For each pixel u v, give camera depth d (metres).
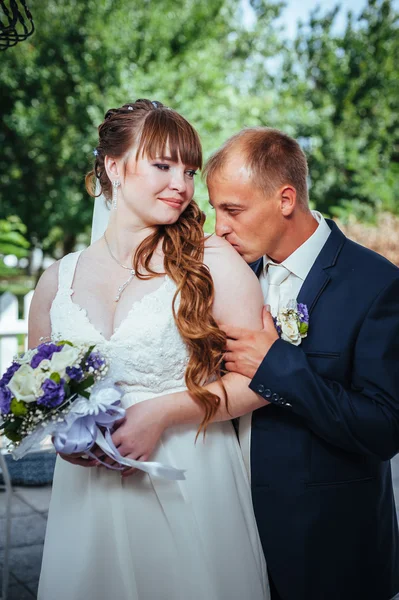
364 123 14.09
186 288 1.83
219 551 1.84
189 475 1.86
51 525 1.95
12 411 1.65
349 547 1.88
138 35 11.97
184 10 12.73
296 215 1.93
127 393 1.86
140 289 1.90
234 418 2.03
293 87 13.81
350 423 1.75
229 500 1.88
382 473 2.01
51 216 12.45
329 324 1.87
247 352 1.81
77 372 1.66
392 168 14.19
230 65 13.91
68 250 14.54
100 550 1.85
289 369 1.77
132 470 1.81
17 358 1.78
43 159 12.27
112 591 1.83
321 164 13.05
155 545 1.84
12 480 4.11
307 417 1.78
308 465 1.88
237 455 1.98
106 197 2.04
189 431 1.90
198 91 11.67
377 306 1.83
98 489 1.87
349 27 14.45
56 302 1.94
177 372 1.87
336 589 1.86
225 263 1.89
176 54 12.50
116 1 12.09
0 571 3.00
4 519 3.62
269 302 2.02
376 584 1.93
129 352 1.83
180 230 1.93
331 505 1.87
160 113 1.88
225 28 14.41
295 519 1.86
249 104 11.96
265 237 1.92
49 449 4.41
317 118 12.88
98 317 1.90
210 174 1.93
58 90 12.09
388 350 1.81
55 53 11.96
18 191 12.58
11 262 8.77
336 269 1.93
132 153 1.89
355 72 14.29
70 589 1.84
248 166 1.86
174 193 1.86
